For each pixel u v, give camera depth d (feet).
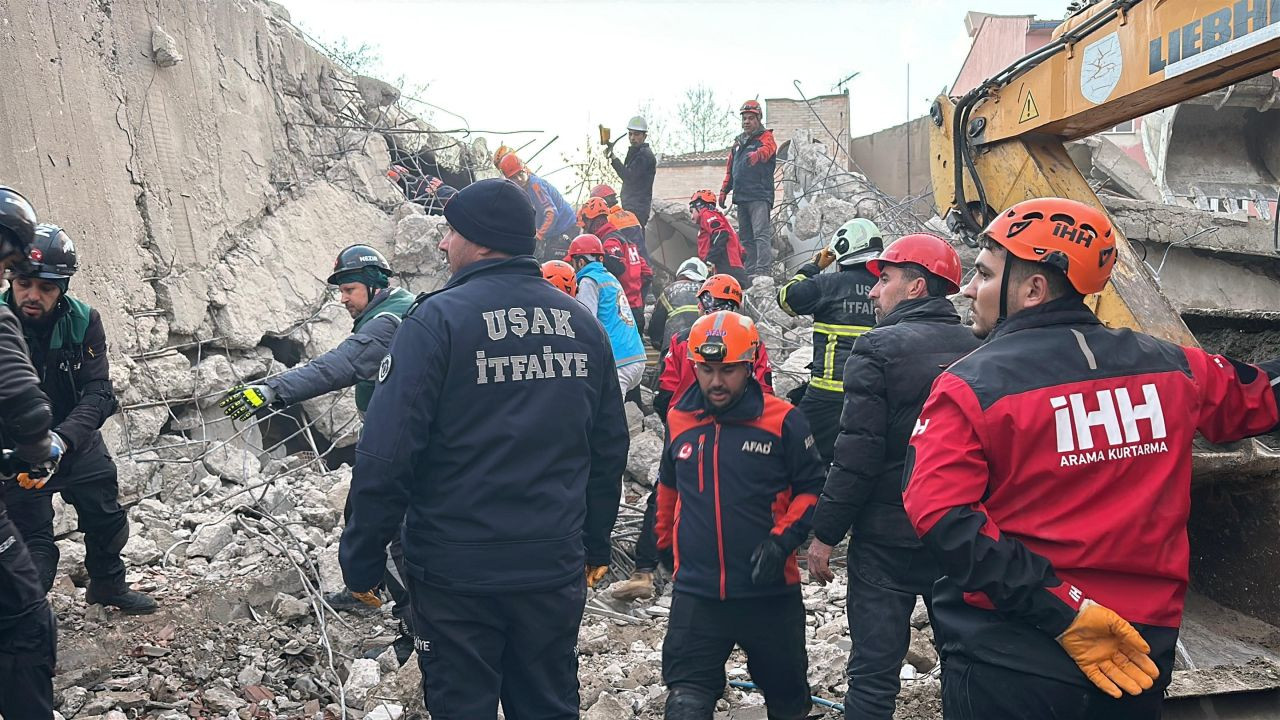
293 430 23.80
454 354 8.78
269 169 26.40
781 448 10.78
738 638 10.64
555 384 9.14
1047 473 6.44
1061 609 6.21
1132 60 11.72
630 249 28.17
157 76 22.17
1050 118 13.25
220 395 21.97
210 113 24.03
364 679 13.50
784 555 10.41
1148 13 11.43
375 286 14.75
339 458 23.81
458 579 8.68
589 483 10.08
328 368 13.60
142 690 13.01
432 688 8.86
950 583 7.13
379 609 16.14
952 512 6.40
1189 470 6.60
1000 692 6.59
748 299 33.06
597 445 9.98
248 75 26.00
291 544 17.51
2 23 17.74
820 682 13.55
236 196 24.61
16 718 9.12
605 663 14.70
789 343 30.35
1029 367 6.60
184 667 13.84
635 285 27.99
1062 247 6.79
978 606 6.88
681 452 11.09
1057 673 6.40
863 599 10.80
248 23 26.22
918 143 48.91
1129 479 6.44
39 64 18.60
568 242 32.17
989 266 7.17
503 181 9.54
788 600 10.76
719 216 33.01
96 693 12.85
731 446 10.76
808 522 10.60
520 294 9.30
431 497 8.87
